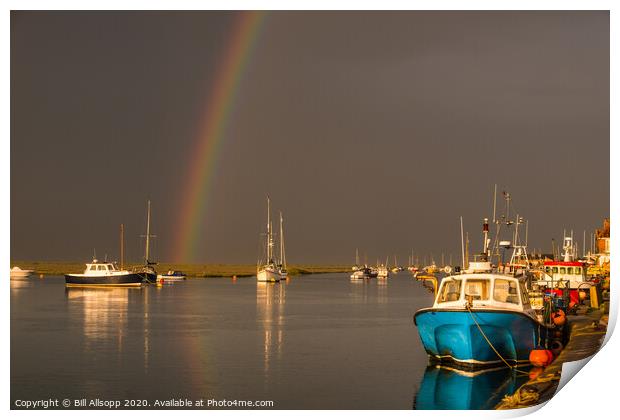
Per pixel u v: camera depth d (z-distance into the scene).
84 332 55.50
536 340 34.38
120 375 36.56
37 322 62.91
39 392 32.91
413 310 76.81
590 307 52.44
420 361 39.94
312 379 35.16
